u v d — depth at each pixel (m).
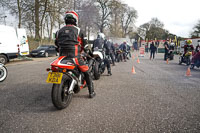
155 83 5.25
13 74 7.08
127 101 3.52
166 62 12.65
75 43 3.23
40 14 22.53
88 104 3.34
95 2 37.31
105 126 2.44
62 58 3.07
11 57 11.76
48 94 4.07
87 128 2.38
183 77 6.31
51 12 22.98
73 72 3.29
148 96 3.87
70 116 2.79
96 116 2.78
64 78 3.04
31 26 22.23
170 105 3.27
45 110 3.06
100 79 5.89
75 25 3.47
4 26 11.40
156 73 7.24
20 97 3.84
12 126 2.46
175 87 4.73
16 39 12.16
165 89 4.51
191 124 2.49
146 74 6.97
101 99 3.66
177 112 2.93
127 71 7.85
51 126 2.45
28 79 5.96
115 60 13.04
